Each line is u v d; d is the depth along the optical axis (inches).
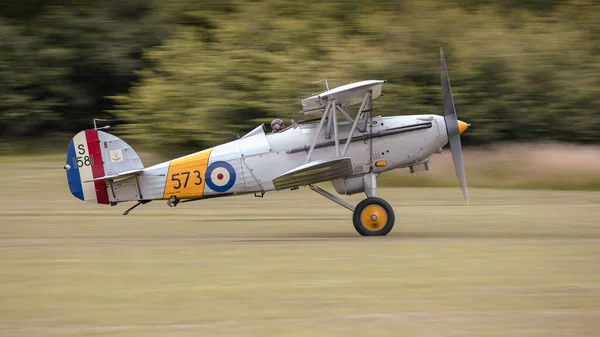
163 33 4315.9
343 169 1496.1
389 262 1237.1
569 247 1390.3
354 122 1534.2
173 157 3316.9
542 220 1889.8
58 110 4426.7
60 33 4254.4
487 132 3331.7
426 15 3590.1
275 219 2007.9
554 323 864.9
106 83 4471.0
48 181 2874.0
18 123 4220.0
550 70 3398.1
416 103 3344.0
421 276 1119.6
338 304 957.8
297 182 1537.9
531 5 3964.1
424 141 1587.1
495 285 1054.4
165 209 2308.1
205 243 1503.4
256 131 1606.8
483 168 3016.7
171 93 3361.2
